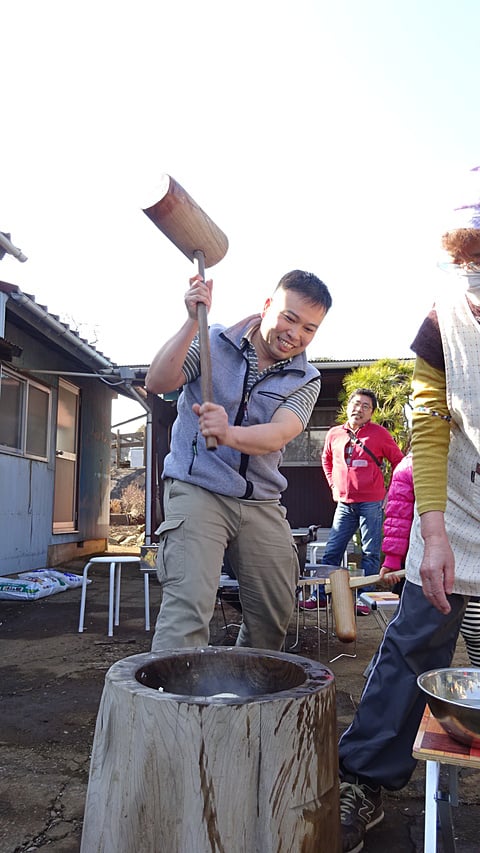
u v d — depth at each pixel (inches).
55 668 155.7
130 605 251.4
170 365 86.3
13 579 277.1
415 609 71.3
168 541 86.6
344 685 140.2
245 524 90.5
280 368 92.7
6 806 85.3
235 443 78.4
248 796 47.8
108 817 50.3
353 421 224.5
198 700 48.5
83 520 423.5
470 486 68.9
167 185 77.3
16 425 323.3
